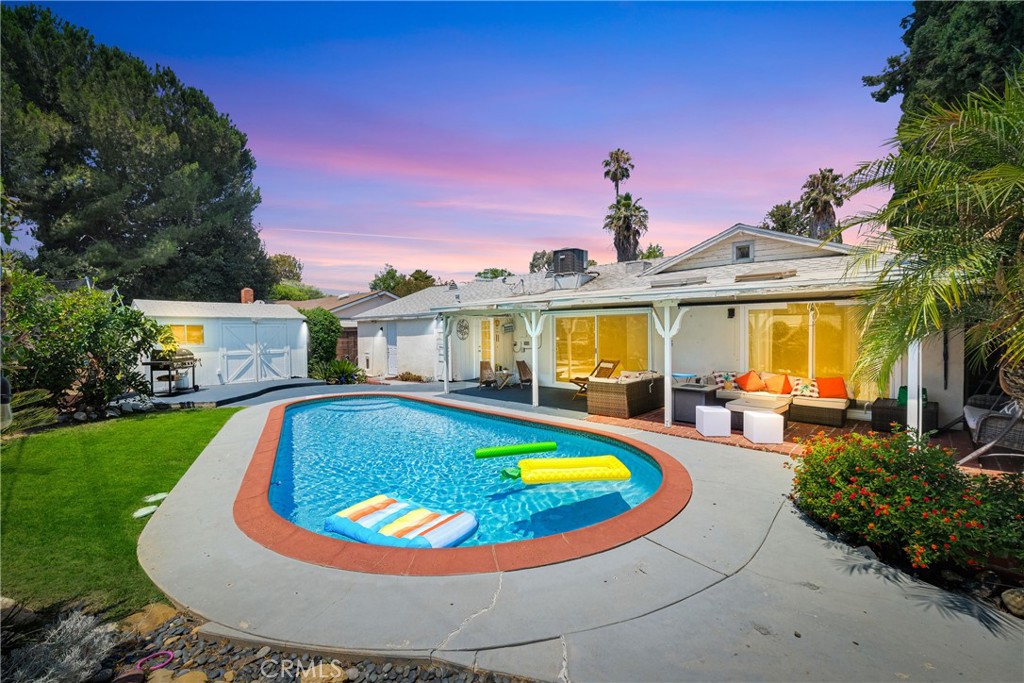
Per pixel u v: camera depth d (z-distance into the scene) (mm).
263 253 37781
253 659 3471
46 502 6578
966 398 9906
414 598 4102
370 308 34250
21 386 11344
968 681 3113
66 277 27484
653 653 3393
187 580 4445
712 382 12391
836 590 4199
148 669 3352
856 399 10898
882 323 5195
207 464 8406
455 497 7746
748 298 12172
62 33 29062
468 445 10969
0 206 3980
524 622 3750
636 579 4367
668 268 15766
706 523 5570
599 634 3604
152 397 15336
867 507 4840
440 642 3527
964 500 4508
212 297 34062
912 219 4957
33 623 3830
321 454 10328
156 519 5910
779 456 8312
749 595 4113
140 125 29172
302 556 4871
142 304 19047
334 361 21859
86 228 29234
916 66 16609
